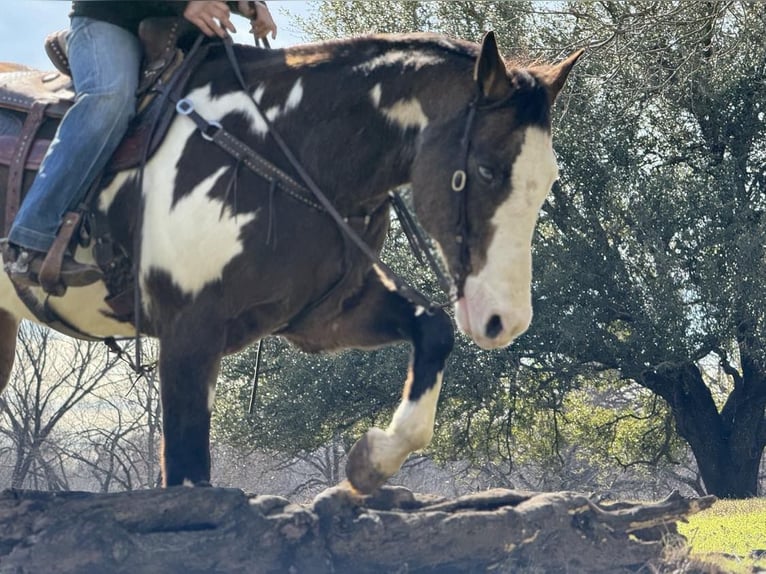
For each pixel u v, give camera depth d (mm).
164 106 4672
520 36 20016
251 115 4629
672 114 24391
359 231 4758
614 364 24594
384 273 4625
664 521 5117
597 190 23781
